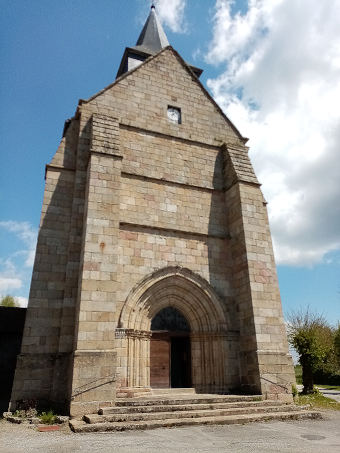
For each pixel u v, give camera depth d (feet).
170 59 57.00
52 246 40.11
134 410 29.76
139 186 45.73
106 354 32.68
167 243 44.24
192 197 48.80
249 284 42.65
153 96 52.44
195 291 43.60
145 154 48.14
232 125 57.11
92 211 38.01
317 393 55.16
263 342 39.93
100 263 36.06
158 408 30.45
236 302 44.70
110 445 21.17
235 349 41.96
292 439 23.75
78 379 31.01
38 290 37.83
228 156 51.90
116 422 27.25
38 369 35.01
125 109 49.42
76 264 39.27
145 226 43.39
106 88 49.42
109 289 35.42
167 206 46.44
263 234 46.39
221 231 48.52
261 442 22.65
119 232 41.88
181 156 50.70
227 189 50.78
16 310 53.98
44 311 37.27
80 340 32.58
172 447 20.89
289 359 40.32
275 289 47.96
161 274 42.06
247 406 33.88
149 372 39.06
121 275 40.11
